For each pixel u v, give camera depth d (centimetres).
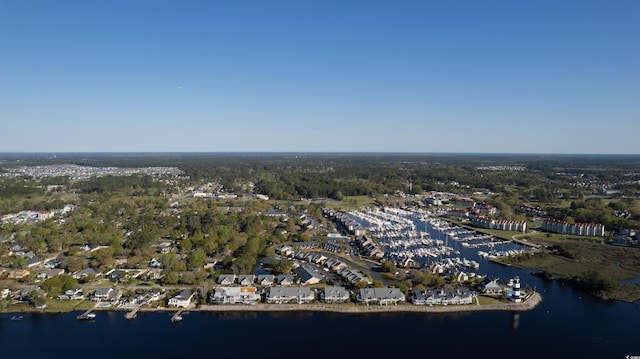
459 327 15338
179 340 14225
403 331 15000
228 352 13500
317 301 17188
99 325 15225
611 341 14388
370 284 18625
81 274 19338
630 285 19575
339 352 13562
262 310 16525
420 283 18925
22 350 13575
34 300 16425
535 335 14788
